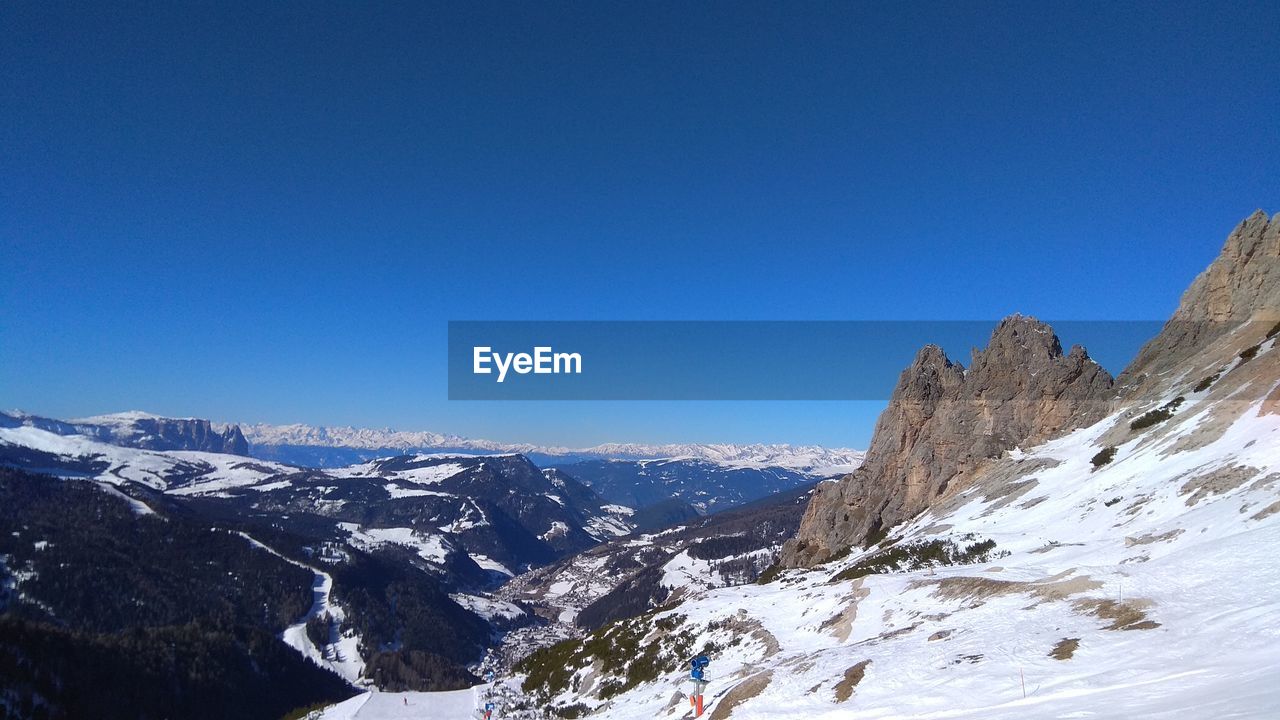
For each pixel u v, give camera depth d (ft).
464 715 266.98
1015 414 388.37
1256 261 330.54
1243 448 197.57
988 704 80.59
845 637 164.86
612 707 203.82
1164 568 117.70
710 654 204.74
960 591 154.20
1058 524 234.17
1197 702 58.18
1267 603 87.10
